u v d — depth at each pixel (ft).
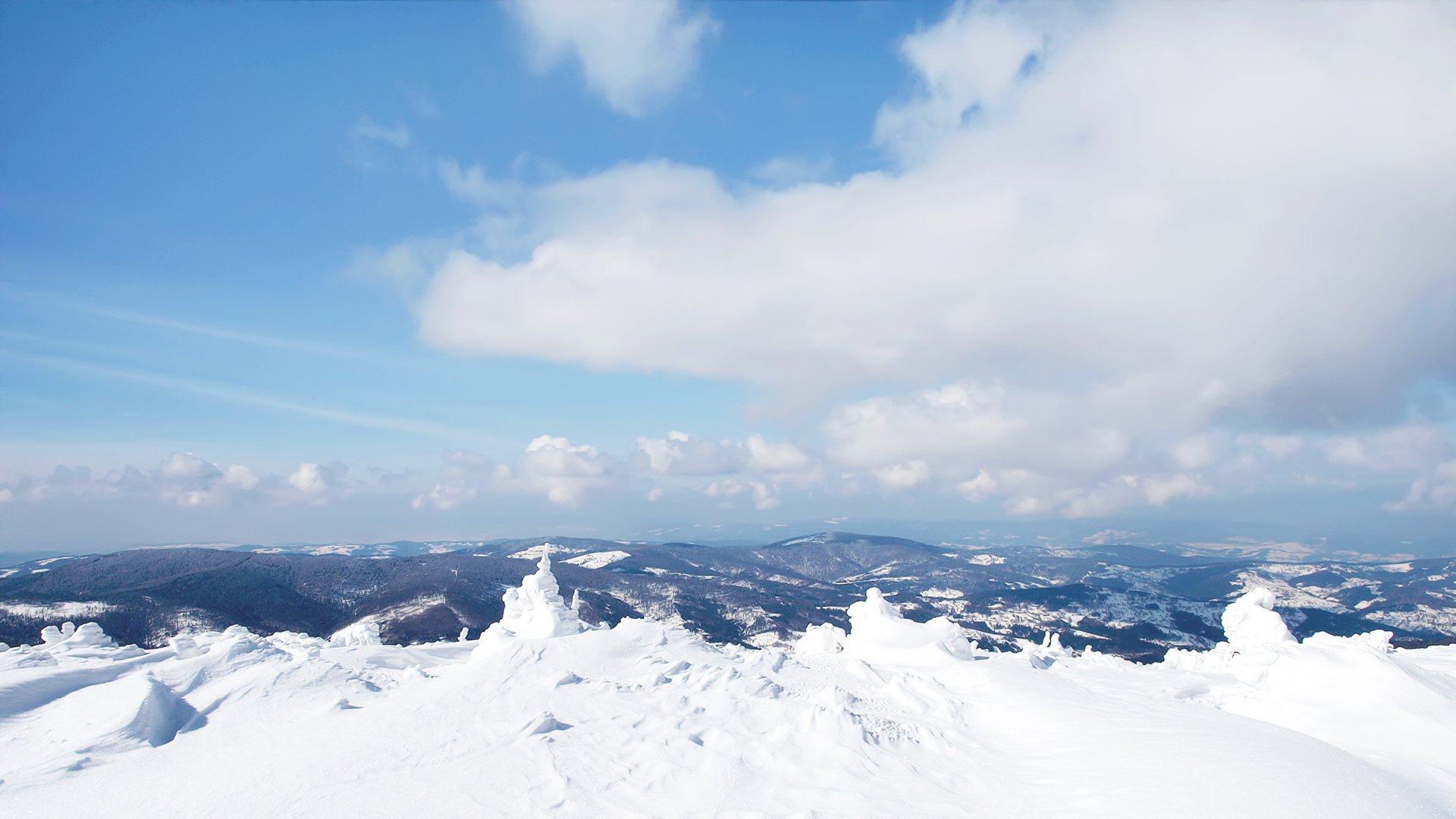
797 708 57.11
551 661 74.54
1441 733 47.98
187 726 60.70
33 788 49.19
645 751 48.42
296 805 43.60
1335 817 33.96
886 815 39.86
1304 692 56.70
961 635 94.84
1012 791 43.11
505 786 44.11
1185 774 40.42
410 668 75.87
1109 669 88.69
